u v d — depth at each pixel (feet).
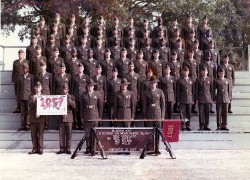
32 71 59.00
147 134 48.01
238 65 89.71
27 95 54.75
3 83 65.51
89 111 49.96
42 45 63.26
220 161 43.70
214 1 101.19
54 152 50.21
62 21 89.25
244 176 35.88
